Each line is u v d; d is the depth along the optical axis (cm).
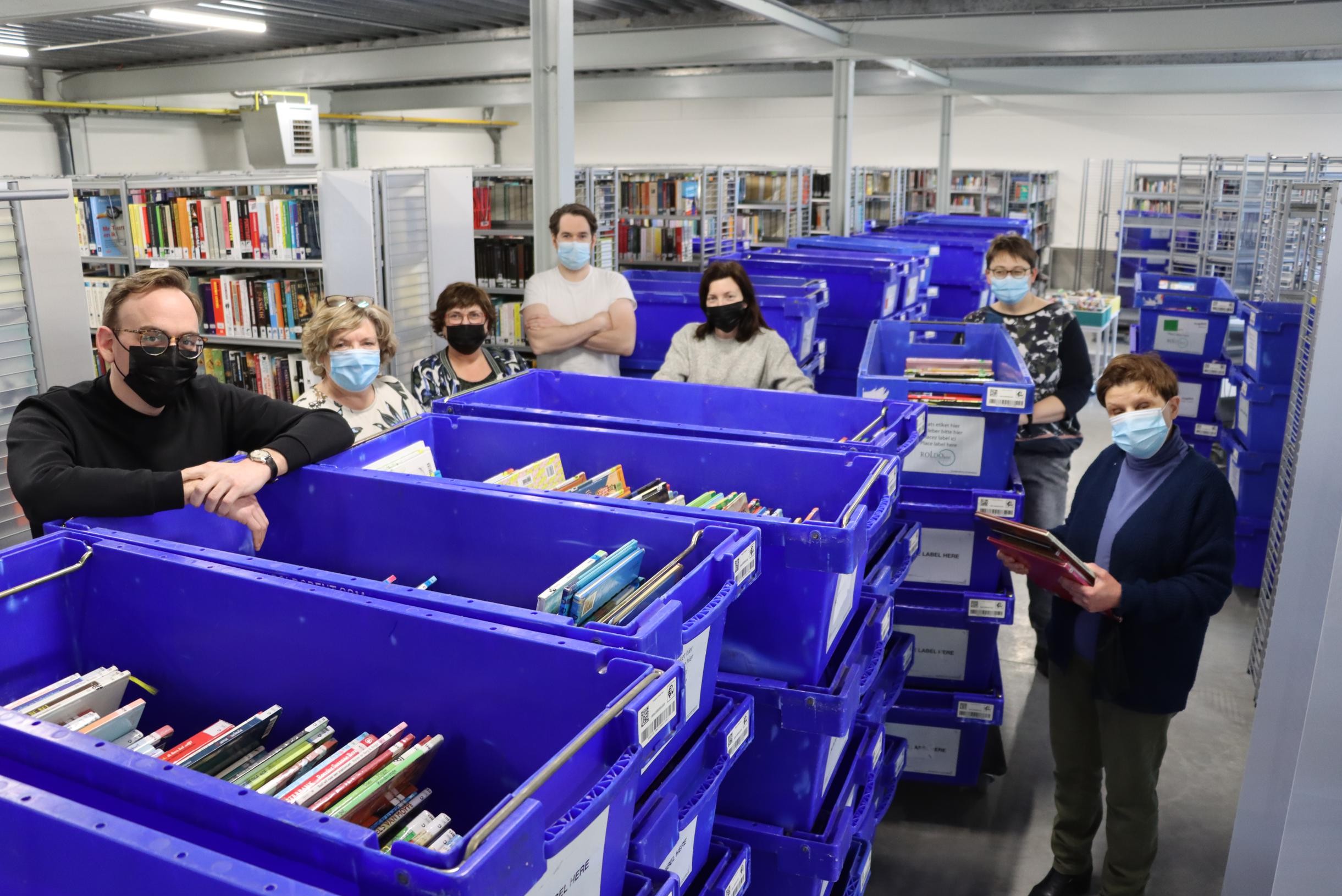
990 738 352
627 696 105
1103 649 237
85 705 134
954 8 698
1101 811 270
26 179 331
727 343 356
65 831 87
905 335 370
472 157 1802
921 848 300
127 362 184
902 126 1631
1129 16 652
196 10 762
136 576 147
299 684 139
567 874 95
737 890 169
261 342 564
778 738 177
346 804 114
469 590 180
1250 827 164
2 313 319
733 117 1716
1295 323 469
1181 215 1318
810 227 1094
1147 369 238
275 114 775
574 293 418
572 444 229
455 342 356
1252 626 466
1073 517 259
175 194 610
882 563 230
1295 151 1421
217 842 91
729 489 216
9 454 179
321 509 188
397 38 902
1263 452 493
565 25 454
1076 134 1540
